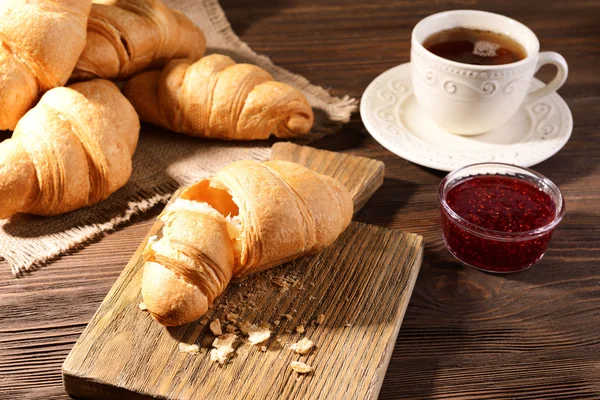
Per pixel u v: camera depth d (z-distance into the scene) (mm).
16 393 642
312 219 674
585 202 773
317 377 635
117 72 819
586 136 836
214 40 941
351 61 929
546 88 823
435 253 734
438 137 815
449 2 1022
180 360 642
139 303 672
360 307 677
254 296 681
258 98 803
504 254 704
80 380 631
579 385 650
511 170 738
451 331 679
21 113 772
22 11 758
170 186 780
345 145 832
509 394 645
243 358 644
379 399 641
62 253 725
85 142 741
